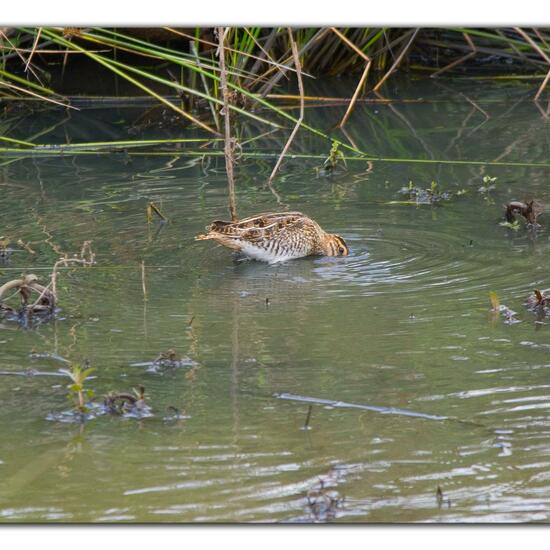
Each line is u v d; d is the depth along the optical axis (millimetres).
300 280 11953
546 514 6945
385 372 9180
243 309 10922
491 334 10039
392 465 7586
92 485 7336
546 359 9398
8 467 7605
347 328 10273
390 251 12828
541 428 8086
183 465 7598
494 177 15562
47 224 13766
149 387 8969
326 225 13828
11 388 8984
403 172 16297
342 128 18828
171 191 15391
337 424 8203
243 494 7215
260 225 12641
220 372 9250
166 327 10383
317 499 7102
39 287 10898
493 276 11758
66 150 17469
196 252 12906
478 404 8516
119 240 13234
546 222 13750
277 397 8711
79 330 10344
